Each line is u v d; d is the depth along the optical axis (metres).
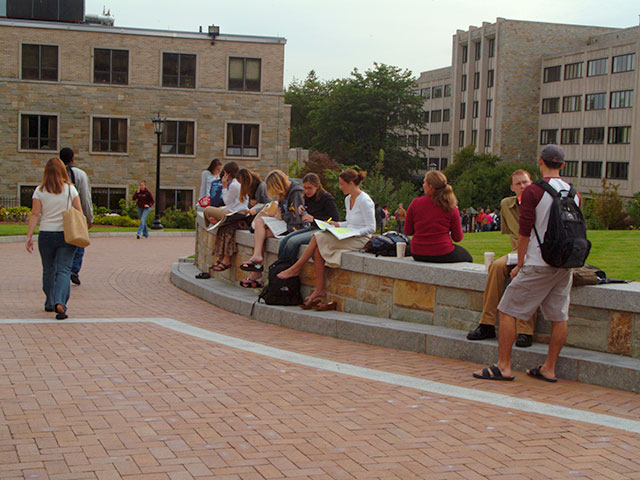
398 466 4.08
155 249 21.17
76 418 4.74
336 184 40.12
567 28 73.19
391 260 8.14
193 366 6.39
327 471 3.96
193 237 28.38
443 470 4.04
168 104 42.69
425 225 7.91
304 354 7.15
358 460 4.15
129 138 42.47
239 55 43.06
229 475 3.85
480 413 5.17
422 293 7.88
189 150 43.25
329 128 73.81
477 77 79.50
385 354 7.30
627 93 61.56
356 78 75.19
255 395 5.48
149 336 7.79
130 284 12.91
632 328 6.17
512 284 6.04
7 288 11.60
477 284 7.22
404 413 5.12
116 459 4.02
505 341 6.16
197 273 13.25
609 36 69.50
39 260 16.39
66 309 8.88
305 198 9.98
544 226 5.73
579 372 6.17
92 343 7.28
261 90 43.44
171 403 5.18
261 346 7.46
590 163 66.00
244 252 11.19
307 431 4.64
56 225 8.81
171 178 43.09
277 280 9.33
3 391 5.35
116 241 23.84
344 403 5.34
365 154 74.31
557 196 5.69
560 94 69.94
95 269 15.06
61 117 41.69
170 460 4.04
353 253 8.73
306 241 9.46
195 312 10.00
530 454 4.34
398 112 75.00
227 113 43.28
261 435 4.54
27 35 40.88
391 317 8.24
